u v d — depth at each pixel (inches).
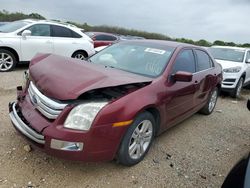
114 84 123.7
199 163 161.9
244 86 390.0
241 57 375.2
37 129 124.2
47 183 127.0
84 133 119.9
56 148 119.4
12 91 253.1
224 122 242.5
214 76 233.6
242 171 87.6
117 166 146.3
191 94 191.5
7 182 124.6
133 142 143.2
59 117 120.8
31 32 354.9
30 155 146.1
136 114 134.0
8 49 338.3
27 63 355.9
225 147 189.5
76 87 121.2
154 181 138.4
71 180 130.9
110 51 194.5
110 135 126.0
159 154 165.2
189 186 138.3
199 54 215.2
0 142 155.3
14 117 141.4
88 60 189.8
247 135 218.4
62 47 377.7
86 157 123.7
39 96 129.8
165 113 161.3
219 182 145.1
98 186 128.9
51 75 132.1
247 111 293.0
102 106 124.1
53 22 378.9
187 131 208.8
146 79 150.8
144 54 180.4
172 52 179.8
